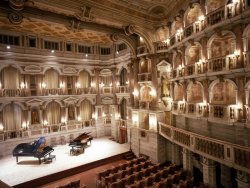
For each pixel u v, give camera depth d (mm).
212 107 13578
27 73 24641
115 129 29438
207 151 13016
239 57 11719
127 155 23547
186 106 16359
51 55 26406
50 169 19031
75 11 16578
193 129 16625
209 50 14234
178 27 19734
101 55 30578
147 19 20359
